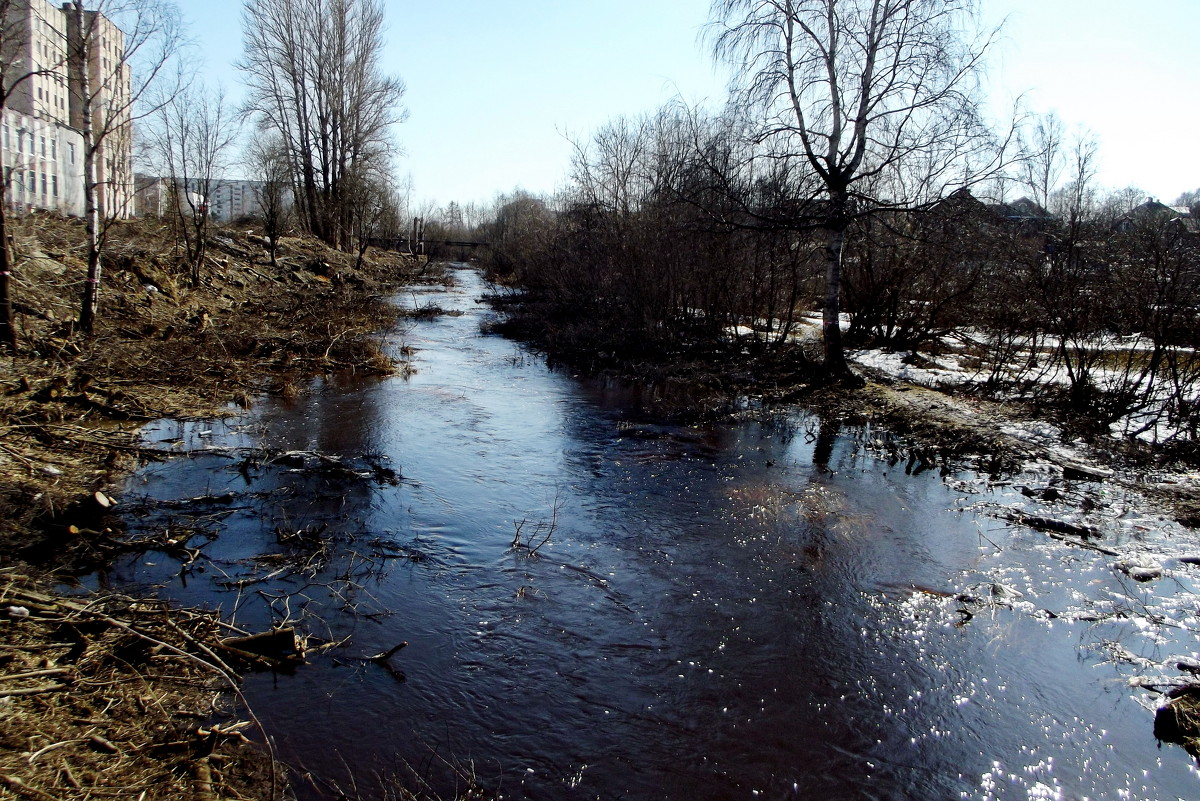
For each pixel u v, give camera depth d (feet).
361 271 119.65
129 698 14.84
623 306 71.97
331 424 36.81
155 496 25.53
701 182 53.21
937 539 25.95
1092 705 17.07
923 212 45.21
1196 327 37.29
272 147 113.70
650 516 26.94
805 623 20.03
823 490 30.22
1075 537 26.30
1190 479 32.32
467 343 69.21
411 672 16.88
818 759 14.97
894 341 64.03
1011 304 52.60
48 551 20.70
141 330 46.14
